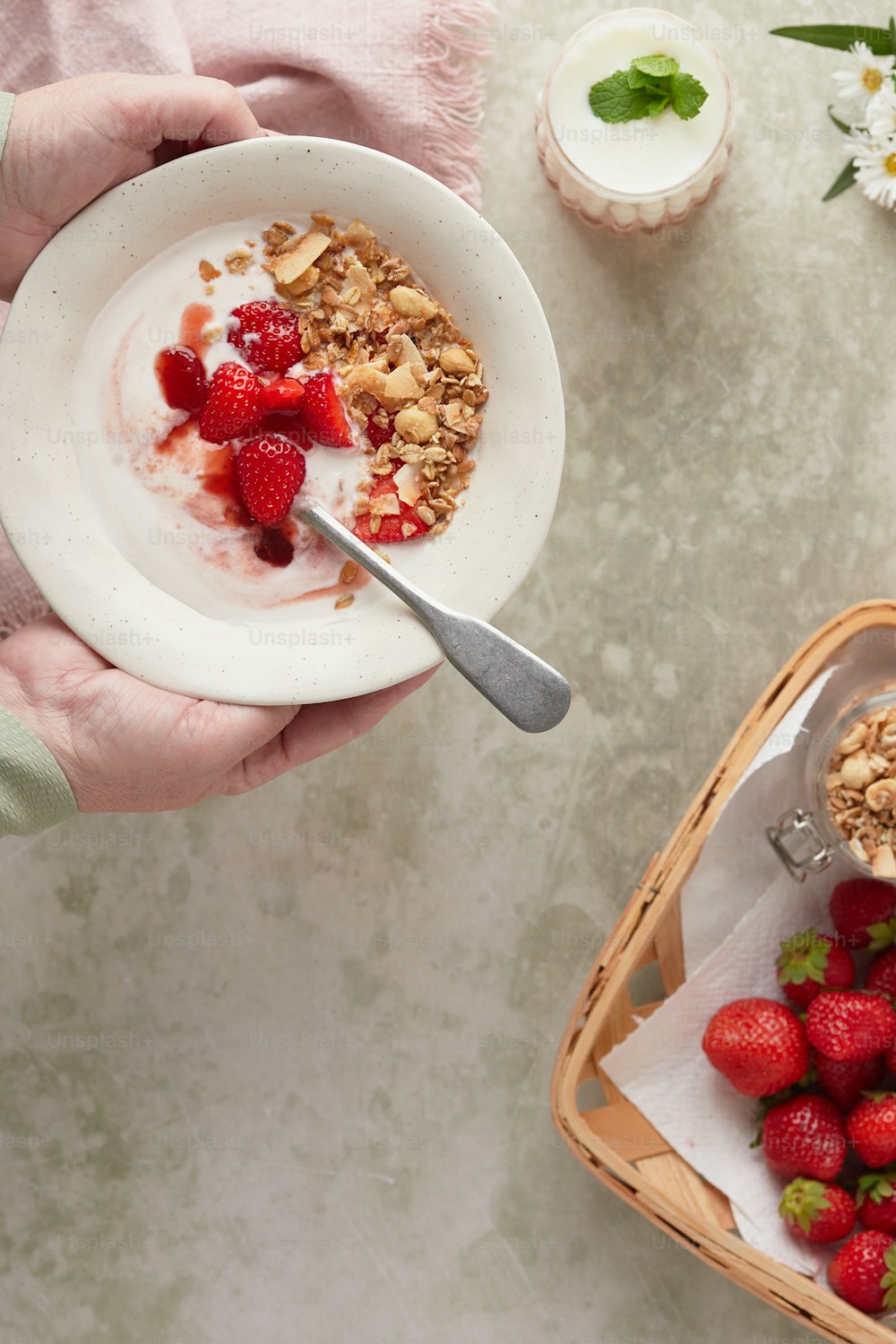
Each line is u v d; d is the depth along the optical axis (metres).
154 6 0.97
